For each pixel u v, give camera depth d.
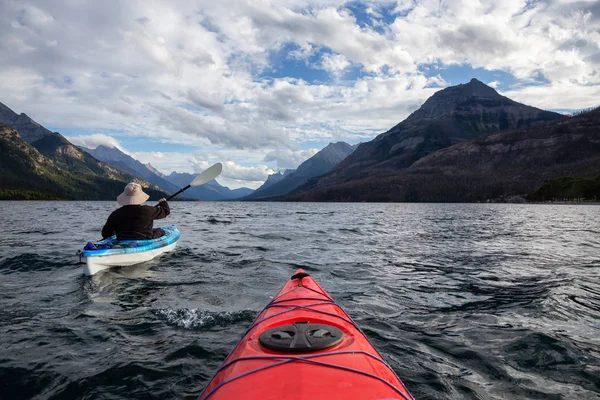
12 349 2.09
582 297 3.18
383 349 2.11
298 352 1.22
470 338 2.28
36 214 17.73
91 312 2.71
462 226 11.91
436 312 2.79
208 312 2.70
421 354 2.06
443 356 2.04
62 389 1.69
